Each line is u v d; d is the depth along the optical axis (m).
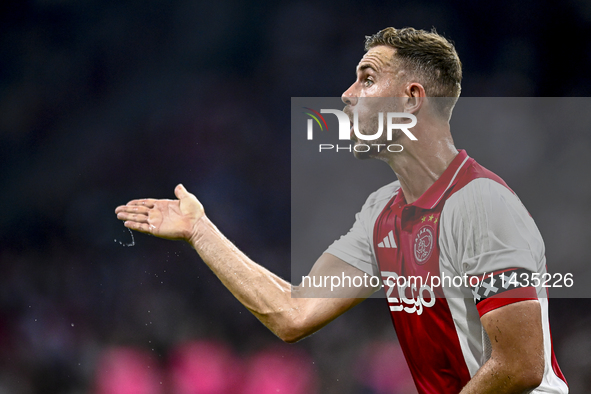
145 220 6.88
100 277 29.66
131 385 25.48
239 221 33.16
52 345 26.98
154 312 27.80
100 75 34.16
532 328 5.09
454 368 5.98
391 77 6.32
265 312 6.70
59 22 33.91
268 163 33.81
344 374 25.05
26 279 30.16
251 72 34.44
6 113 33.34
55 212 32.62
